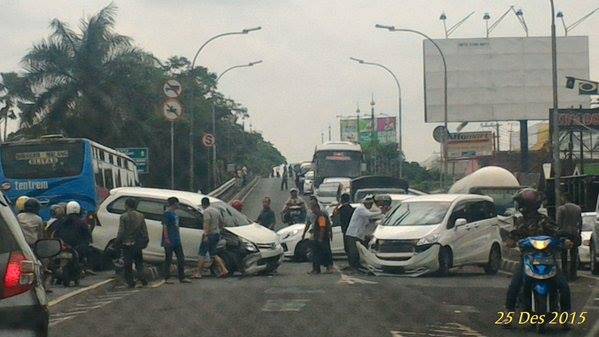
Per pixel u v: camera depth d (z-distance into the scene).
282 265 25.84
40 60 56.28
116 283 20.12
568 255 19.91
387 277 20.69
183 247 22.53
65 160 27.97
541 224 12.02
